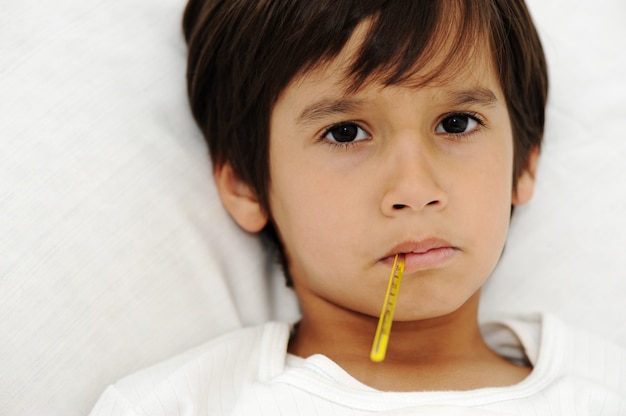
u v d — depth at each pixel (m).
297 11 0.84
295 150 0.88
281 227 0.95
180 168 0.98
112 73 0.97
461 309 0.95
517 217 1.06
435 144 0.85
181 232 0.96
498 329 1.01
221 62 0.94
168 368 0.90
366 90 0.82
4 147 0.90
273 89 0.88
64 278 0.89
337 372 0.88
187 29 1.03
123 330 0.92
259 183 0.95
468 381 0.91
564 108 1.09
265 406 0.84
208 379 0.88
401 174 0.82
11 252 0.88
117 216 0.93
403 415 0.81
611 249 1.04
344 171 0.85
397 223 0.83
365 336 0.94
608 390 0.88
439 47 0.82
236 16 0.91
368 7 0.81
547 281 1.04
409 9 0.81
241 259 1.02
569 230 1.05
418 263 0.84
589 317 1.03
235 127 0.95
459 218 0.84
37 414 0.87
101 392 0.90
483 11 0.86
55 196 0.90
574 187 1.06
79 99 0.94
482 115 0.87
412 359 0.93
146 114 0.97
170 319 0.95
